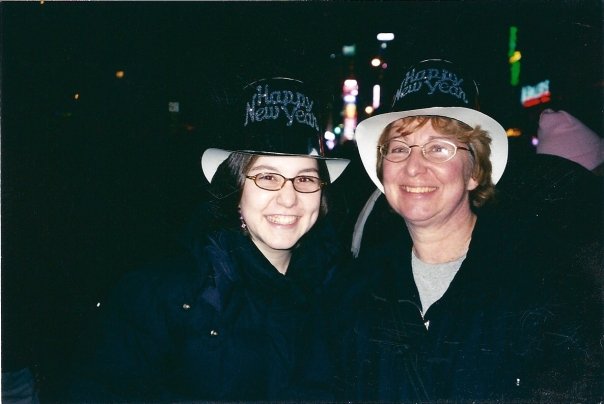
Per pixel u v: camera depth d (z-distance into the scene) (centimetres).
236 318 232
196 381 227
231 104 249
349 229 293
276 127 231
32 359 307
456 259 233
